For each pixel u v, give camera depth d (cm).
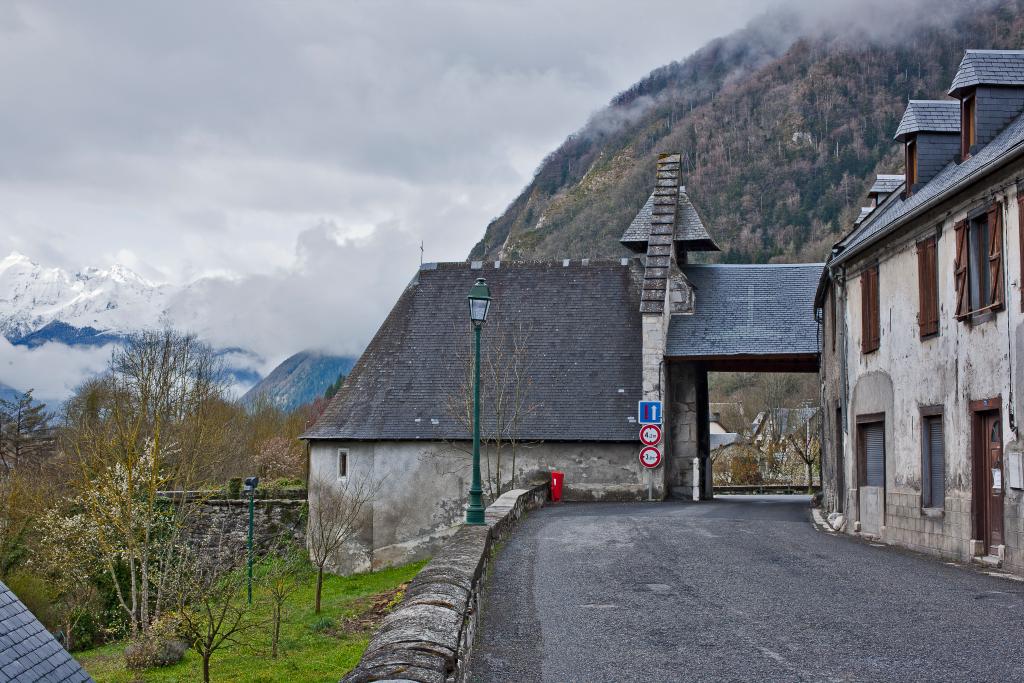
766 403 6850
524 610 1041
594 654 833
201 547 3312
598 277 3216
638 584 1215
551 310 3145
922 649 832
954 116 1883
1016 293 1311
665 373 2961
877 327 1900
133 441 2811
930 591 1152
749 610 1032
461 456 2877
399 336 3142
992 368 1383
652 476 2830
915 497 1658
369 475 2909
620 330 3073
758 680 736
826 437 2516
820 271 3169
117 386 3584
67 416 4575
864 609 1031
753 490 4422
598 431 2841
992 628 922
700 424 3203
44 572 2838
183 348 3997
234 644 2044
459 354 3064
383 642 556
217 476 4241
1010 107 1616
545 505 2634
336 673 1733
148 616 2538
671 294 3069
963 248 1480
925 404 1634
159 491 3359
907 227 1717
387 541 2883
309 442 3044
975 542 1417
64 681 1447
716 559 1448
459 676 630
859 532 1941
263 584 2595
